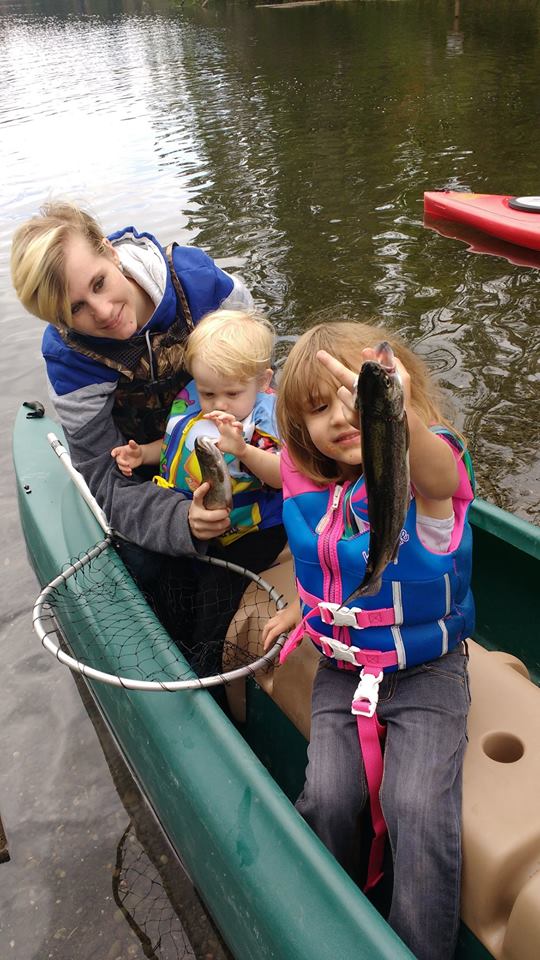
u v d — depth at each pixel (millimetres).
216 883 1571
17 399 4887
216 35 21984
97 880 2150
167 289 2143
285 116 11297
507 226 6410
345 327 1659
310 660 1836
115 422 2295
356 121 10633
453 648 1608
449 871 1359
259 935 1394
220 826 1518
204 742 1676
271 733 2023
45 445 3129
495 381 4578
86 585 2186
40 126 12633
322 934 1291
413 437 1352
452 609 1581
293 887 1371
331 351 1579
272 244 6844
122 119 12391
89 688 2686
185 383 2242
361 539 1549
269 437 2041
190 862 1764
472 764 1465
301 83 13586
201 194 8359
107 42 24094
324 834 1509
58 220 2031
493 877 1322
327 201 7777
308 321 5434
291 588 2098
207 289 2246
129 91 14922
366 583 1242
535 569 2197
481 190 7711
